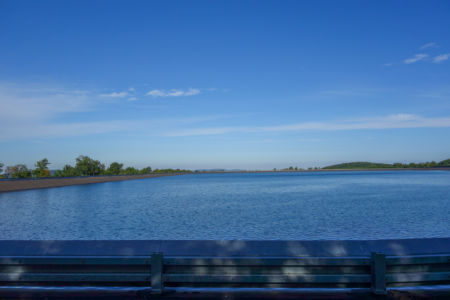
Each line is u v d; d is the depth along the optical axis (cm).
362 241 538
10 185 7481
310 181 12850
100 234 2320
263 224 2662
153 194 6700
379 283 489
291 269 511
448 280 501
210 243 540
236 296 489
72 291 511
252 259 507
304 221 2800
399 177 15312
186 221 2873
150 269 518
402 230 2327
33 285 531
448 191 6341
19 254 531
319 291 502
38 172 11438
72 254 530
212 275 509
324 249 525
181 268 516
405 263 498
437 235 2128
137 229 2502
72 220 3047
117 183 13250
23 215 3453
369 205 4031
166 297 489
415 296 485
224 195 6188
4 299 489
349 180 12888
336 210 3569
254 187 9088
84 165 14638
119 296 495
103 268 519
